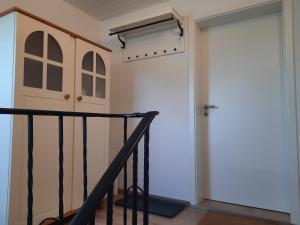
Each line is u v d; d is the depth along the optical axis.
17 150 1.51
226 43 2.35
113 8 2.72
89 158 2.07
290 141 1.86
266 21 2.17
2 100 1.54
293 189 1.84
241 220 1.93
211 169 2.37
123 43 2.80
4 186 1.49
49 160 1.73
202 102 2.44
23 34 1.55
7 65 1.54
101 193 0.60
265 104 2.15
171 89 2.48
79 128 1.97
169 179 2.45
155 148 2.54
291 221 1.85
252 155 2.18
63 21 2.54
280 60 2.10
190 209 2.18
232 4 2.16
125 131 1.07
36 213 1.63
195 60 2.34
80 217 0.54
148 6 2.67
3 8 1.98
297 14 1.87
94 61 2.16
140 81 2.70
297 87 1.85
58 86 1.81
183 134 2.38
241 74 2.27
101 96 2.25
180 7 2.46
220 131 2.34
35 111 0.76
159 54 2.56
